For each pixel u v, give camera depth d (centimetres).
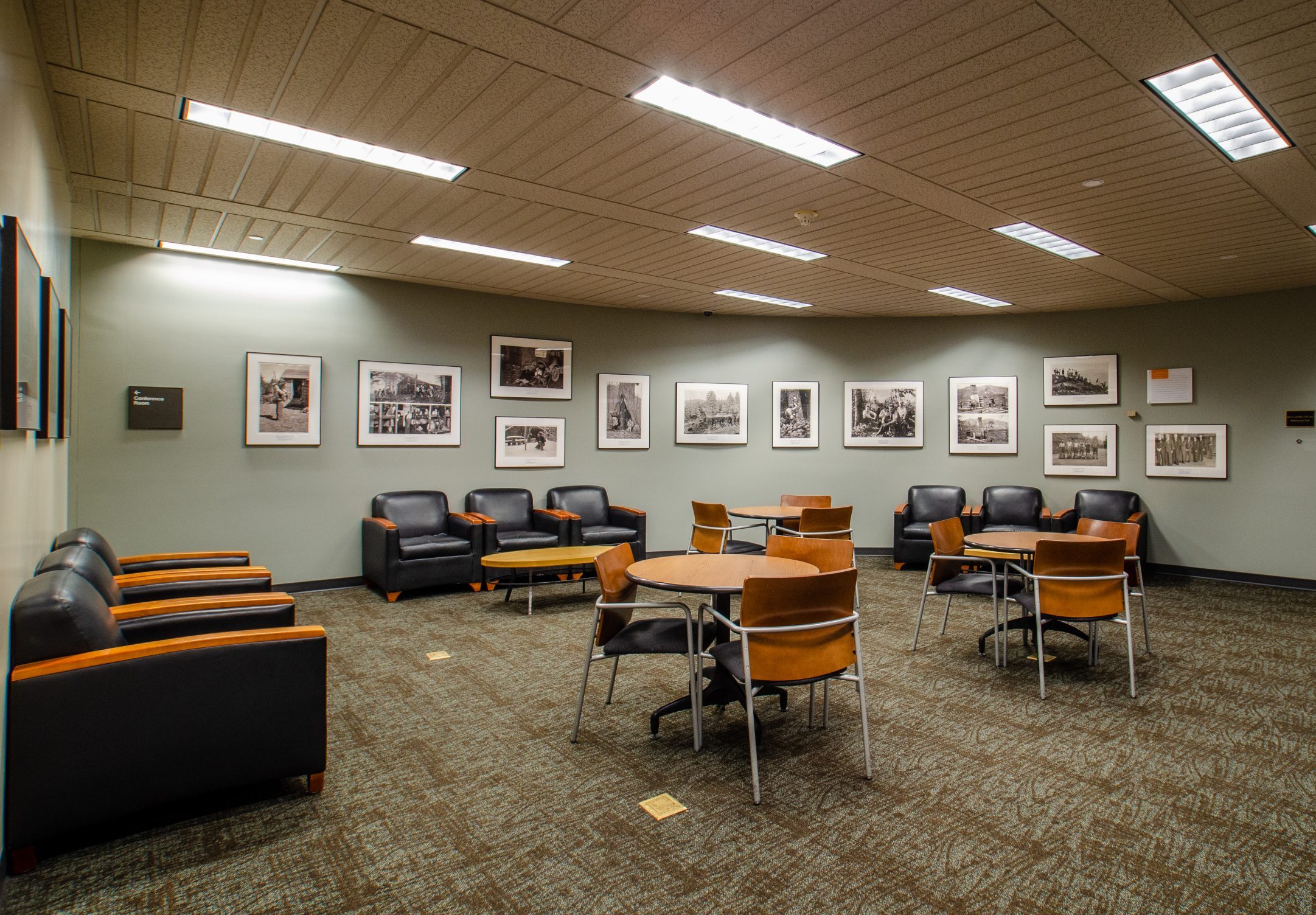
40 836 216
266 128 370
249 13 262
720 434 880
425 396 723
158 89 318
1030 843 235
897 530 789
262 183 436
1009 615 571
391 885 212
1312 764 296
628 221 510
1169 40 276
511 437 773
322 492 670
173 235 550
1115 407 803
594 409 822
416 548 622
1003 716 351
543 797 267
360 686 393
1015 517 805
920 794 269
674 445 864
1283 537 707
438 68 302
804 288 728
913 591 673
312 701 264
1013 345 856
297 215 499
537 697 377
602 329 828
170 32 273
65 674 221
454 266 646
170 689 238
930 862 223
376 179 429
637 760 299
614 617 338
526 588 678
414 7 258
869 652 466
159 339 597
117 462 580
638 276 677
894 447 895
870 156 390
